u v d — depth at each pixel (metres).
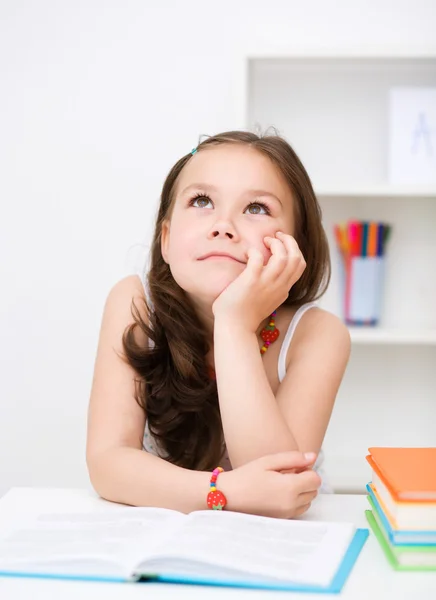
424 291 2.33
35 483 2.41
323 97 2.30
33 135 2.38
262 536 0.73
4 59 2.38
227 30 2.32
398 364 2.36
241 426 0.95
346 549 0.72
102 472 0.94
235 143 1.11
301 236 1.18
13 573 0.66
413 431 2.37
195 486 0.86
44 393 2.40
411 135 2.15
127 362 1.15
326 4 2.31
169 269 1.21
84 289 2.38
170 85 2.34
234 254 1.04
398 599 0.61
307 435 1.02
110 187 2.36
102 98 2.36
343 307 2.26
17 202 2.38
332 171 2.31
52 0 2.36
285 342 1.19
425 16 2.30
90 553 0.68
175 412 1.16
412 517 0.69
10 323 2.40
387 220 2.32
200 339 1.21
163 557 0.65
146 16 2.34
